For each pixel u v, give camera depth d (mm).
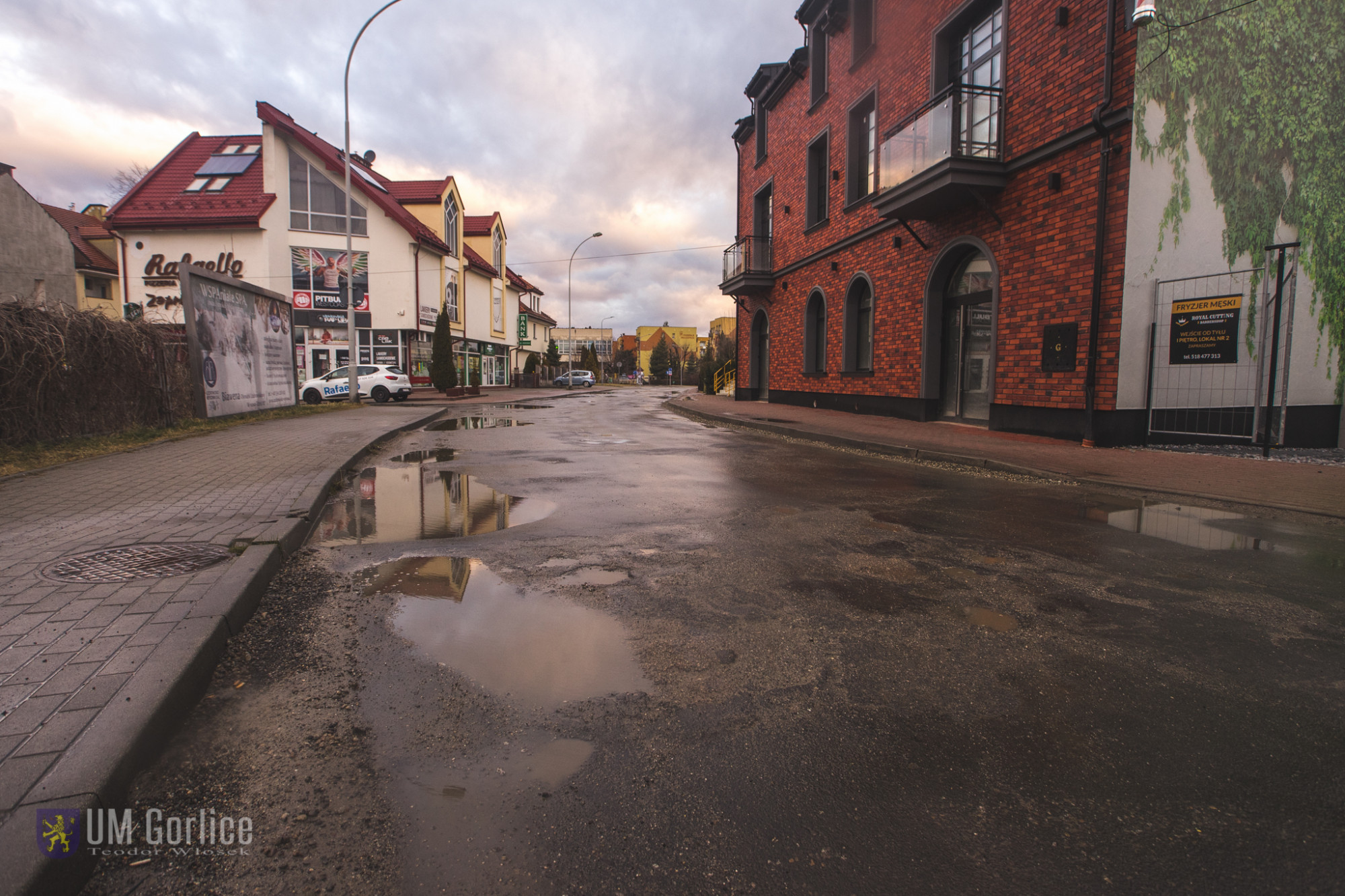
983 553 4602
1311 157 10352
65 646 2668
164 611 3055
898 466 8805
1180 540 4996
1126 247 9367
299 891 1620
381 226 30406
